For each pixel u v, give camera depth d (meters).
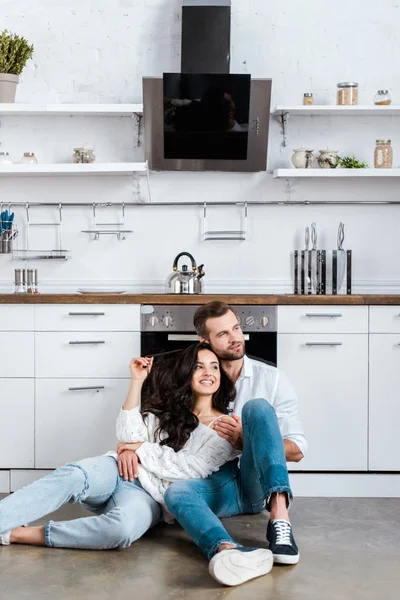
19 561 2.73
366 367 3.82
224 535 2.59
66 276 4.54
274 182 4.53
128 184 4.54
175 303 3.82
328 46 4.53
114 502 2.98
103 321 3.83
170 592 2.45
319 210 4.54
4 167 4.25
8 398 3.83
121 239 4.52
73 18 4.53
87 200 4.54
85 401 3.83
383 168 4.29
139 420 3.09
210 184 4.53
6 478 3.85
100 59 4.54
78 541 2.84
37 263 4.54
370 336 3.82
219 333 3.18
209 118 4.23
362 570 2.66
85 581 2.54
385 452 3.82
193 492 2.82
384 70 4.54
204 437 3.05
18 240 4.54
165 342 3.82
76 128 4.54
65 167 4.25
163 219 4.53
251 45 4.53
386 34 4.53
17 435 3.83
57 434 3.82
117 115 4.50
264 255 4.53
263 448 2.76
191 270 4.35
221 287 4.52
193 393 3.13
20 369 3.83
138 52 4.53
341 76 4.54
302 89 4.54
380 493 3.82
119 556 2.80
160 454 3.03
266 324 3.80
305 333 3.82
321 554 2.84
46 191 4.54
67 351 3.83
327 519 3.36
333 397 3.81
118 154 4.54
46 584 2.52
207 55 4.29
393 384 3.83
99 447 3.82
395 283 4.54
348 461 3.82
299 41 4.53
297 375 3.82
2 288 4.53
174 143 4.30
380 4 4.53
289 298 3.80
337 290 4.41
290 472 3.82
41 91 4.54
